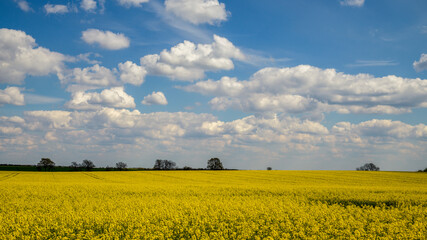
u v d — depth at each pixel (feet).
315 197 70.38
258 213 47.52
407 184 125.29
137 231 37.17
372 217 45.55
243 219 44.11
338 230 38.58
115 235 36.29
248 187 91.09
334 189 86.02
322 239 35.60
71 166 286.46
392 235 36.96
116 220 42.04
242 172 221.66
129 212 46.85
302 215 45.47
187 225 41.88
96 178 159.63
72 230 38.19
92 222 41.88
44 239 36.70
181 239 36.35
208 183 123.54
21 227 39.40
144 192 78.23
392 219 44.01
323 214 46.83
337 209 52.24
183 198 65.82
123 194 75.05
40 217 44.50
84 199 63.98
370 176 172.14
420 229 37.63
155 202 57.16
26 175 184.14
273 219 44.45
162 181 137.28
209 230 40.32
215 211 48.42
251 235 37.52
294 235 37.32
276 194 77.30
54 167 293.23
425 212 49.01
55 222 41.91
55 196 69.82
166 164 298.97
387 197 69.10
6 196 68.54
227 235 37.63
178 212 47.70
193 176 176.14
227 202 58.85
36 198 66.08
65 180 142.61
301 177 165.58
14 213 46.98
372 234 37.63
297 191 80.89
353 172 215.92
